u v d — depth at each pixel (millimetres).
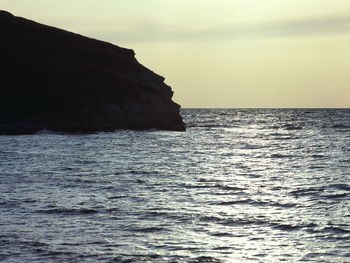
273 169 53562
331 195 36500
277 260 20953
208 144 87000
